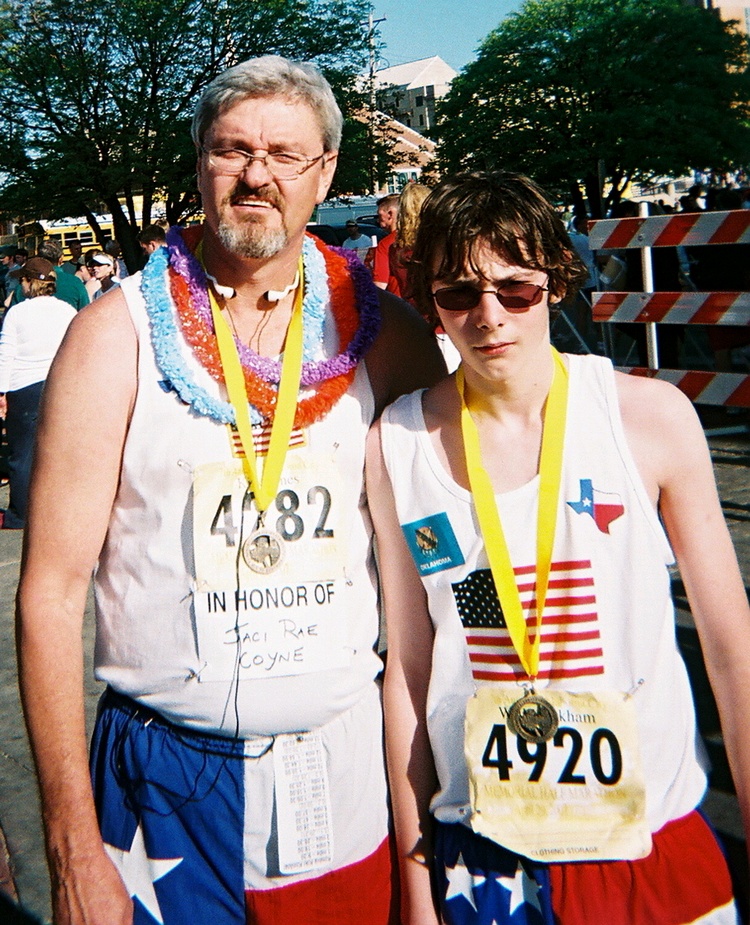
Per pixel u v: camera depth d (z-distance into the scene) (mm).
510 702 1564
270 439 1738
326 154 1786
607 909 1525
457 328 1573
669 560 1581
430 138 30016
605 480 1553
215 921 1710
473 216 1525
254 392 1739
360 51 27875
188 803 1698
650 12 26750
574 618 1546
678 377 5883
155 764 1708
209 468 1703
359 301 1867
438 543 1632
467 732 1583
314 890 1735
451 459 1650
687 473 1551
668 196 33688
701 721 3193
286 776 1709
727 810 2766
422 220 1600
